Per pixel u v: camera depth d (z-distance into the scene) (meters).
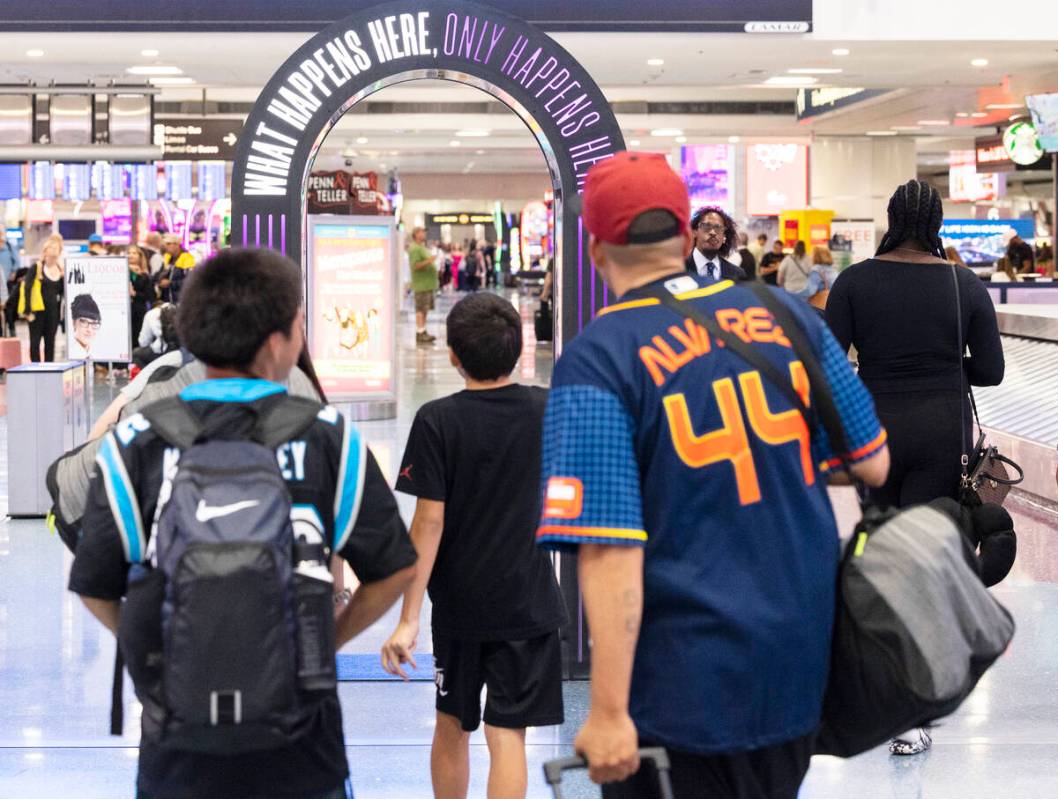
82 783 4.32
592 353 2.28
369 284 13.41
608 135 5.26
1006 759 4.56
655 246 2.38
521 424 3.77
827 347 2.42
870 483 2.46
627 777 2.30
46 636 6.07
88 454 2.89
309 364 3.38
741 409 2.28
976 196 36.88
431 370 19.08
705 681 2.22
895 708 2.31
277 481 2.12
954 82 20.47
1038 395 10.90
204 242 31.48
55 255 17.92
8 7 14.45
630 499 2.22
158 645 2.07
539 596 3.79
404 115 28.44
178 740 2.04
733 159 32.06
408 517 8.75
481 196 46.88
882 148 31.89
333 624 2.16
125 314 14.48
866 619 2.29
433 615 3.90
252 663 1.99
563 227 5.28
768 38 15.80
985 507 4.25
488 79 5.20
